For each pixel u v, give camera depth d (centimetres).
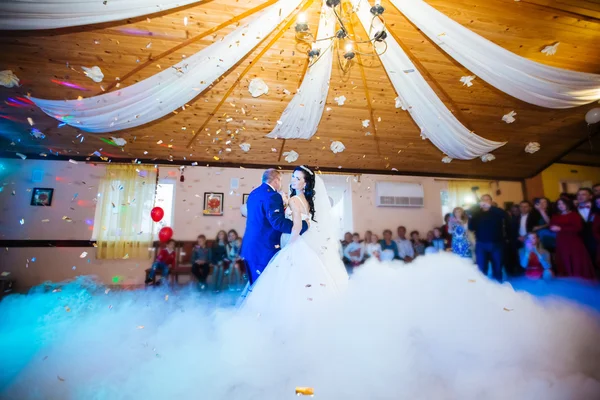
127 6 302
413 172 729
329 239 231
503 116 523
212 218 633
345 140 594
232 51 371
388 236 647
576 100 449
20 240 562
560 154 671
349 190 703
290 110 491
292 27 360
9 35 345
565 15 344
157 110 448
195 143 572
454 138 544
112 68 389
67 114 441
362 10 335
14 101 445
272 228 219
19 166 577
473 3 325
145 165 618
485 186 754
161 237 440
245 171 656
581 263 404
